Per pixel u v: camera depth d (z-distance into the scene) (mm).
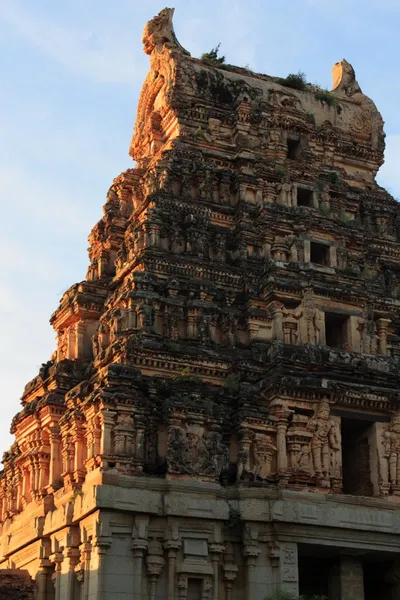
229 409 45125
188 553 40719
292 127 58062
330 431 45094
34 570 46594
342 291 50219
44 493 48906
